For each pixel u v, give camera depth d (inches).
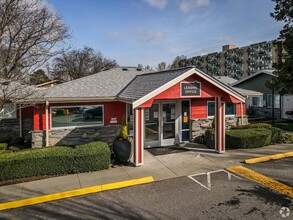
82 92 487.8
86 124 488.1
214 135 448.5
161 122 490.3
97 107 494.0
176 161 385.1
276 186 283.3
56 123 467.5
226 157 401.7
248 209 232.1
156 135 488.1
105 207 244.8
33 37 421.7
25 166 317.7
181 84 382.3
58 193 273.4
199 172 334.6
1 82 363.3
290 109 904.9
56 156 328.8
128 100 389.4
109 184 294.8
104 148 359.3
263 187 281.4
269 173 326.0
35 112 454.3
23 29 411.5
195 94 393.1
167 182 304.0
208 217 219.6
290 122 826.2
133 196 268.4
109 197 267.6
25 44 413.1
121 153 369.7
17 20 390.3
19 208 248.1
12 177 314.3
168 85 367.2
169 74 419.2
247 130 495.8
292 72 703.1
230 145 462.9
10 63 375.9
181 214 226.5
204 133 514.6
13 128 520.4
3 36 378.3
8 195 272.2
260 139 461.7
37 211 240.5
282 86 755.4
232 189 277.7
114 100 483.2
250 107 1062.4
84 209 242.1
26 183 304.8
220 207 237.3
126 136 389.4
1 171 308.5
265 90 984.9
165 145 495.2
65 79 1729.8
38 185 297.6
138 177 317.1
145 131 476.7
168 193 272.5
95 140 490.3
